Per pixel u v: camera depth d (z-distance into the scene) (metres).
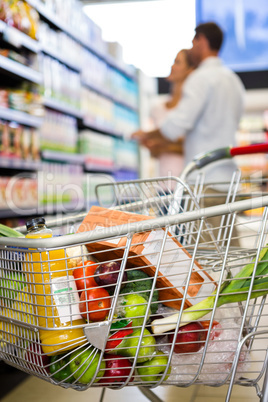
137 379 1.00
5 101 3.22
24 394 1.87
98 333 0.91
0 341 1.06
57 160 4.45
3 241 0.96
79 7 4.68
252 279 0.94
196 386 1.81
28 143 3.56
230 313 1.15
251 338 1.06
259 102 5.70
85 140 4.80
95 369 0.96
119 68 6.00
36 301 0.94
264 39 5.71
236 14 5.73
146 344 0.97
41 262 0.90
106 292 0.94
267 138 5.91
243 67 5.76
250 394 1.76
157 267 0.92
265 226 0.91
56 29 4.12
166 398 1.75
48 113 4.00
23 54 3.46
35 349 0.97
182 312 0.95
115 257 1.06
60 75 4.11
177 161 4.63
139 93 6.82
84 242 0.89
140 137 4.66
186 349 1.00
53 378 1.00
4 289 1.05
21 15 3.24
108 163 5.45
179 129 3.21
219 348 1.05
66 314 0.93
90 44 4.87
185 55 4.01
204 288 1.05
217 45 3.25
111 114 5.65
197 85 3.17
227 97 3.20
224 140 3.24
